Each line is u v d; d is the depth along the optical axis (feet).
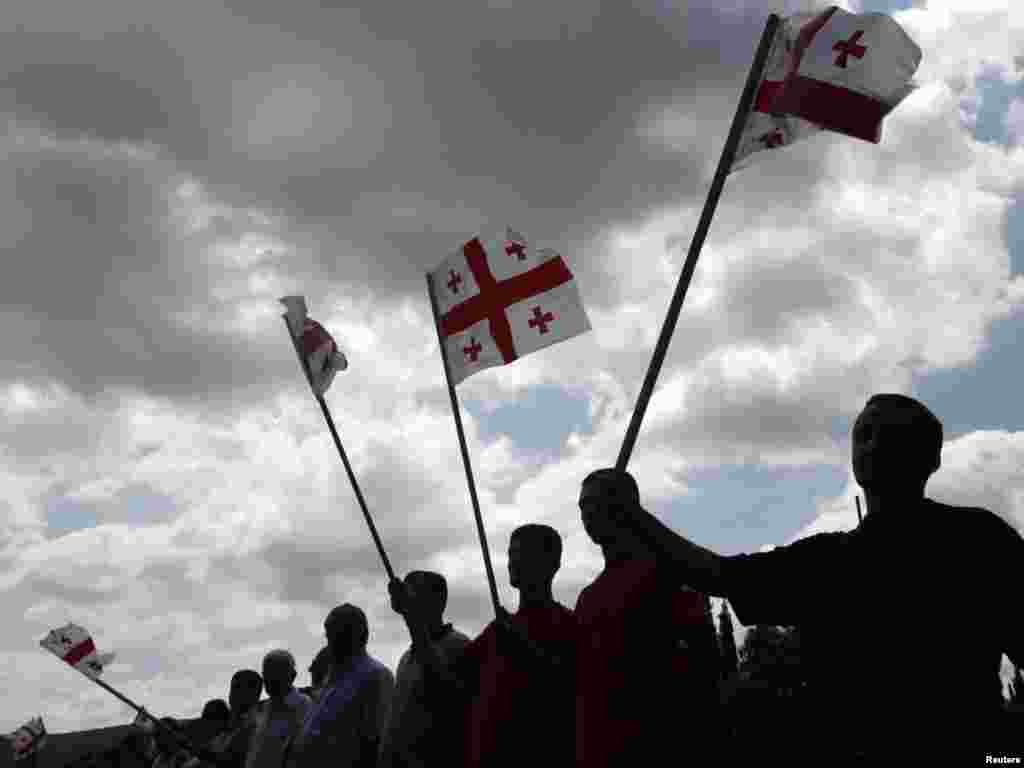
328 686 24.90
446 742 21.21
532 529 19.69
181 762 40.11
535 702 18.84
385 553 20.66
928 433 9.77
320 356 21.66
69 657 41.47
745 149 11.23
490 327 19.56
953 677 8.84
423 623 20.65
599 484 10.09
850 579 9.37
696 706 14.90
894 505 9.70
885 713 8.90
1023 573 9.02
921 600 9.07
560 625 19.10
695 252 10.34
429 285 20.39
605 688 15.42
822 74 11.35
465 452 18.86
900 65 11.23
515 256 19.71
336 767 23.65
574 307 19.13
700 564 9.76
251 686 34.68
